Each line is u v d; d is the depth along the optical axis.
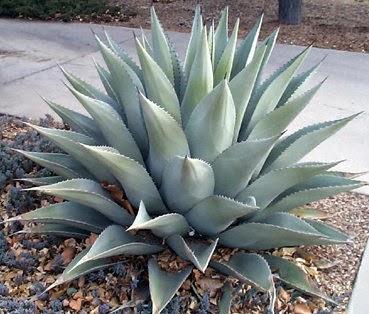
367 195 4.00
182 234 2.78
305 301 2.87
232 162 2.62
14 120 5.04
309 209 3.41
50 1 9.52
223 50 3.13
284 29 8.27
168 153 2.65
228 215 2.59
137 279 2.83
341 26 8.38
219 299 2.78
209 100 2.54
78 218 2.96
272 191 2.73
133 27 8.63
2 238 3.28
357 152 4.64
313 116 5.35
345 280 3.09
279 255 3.16
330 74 6.48
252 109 2.98
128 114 2.89
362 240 3.45
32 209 3.59
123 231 2.81
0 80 6.28
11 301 2.79
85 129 3.18
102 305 2.74
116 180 2.93
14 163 3.86
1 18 9.30
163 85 2.66
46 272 3.05
